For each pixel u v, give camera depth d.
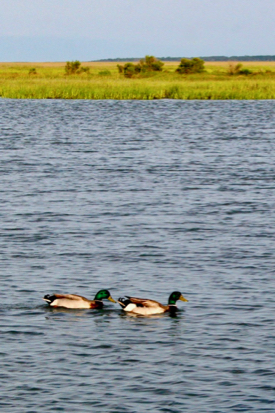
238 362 11.68
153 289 15.35
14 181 28.11
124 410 10.19
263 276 16.20
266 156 35.84
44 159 34.19
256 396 10.59
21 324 13.32
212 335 12.80
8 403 10.34
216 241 19.27
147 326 13.30
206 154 36.53
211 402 10.42
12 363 11.59
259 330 13.01
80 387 10.82
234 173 30.50
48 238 19.48
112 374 11.25
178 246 18.75
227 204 24.12
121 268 16.81
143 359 11.80
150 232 20.22
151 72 114.75
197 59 115.81
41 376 11.16
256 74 108.62
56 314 13.92
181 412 10.15
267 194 25.92
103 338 12.69
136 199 24.84
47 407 10.25
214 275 16.28
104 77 101.62
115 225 21.00
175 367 11.50
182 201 24.58
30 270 16.59
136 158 34.84
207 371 11.37
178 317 13.75
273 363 11.63
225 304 14.39
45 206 23.52
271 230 20.53
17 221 21.36
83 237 19.61
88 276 16.22
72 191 26.19
